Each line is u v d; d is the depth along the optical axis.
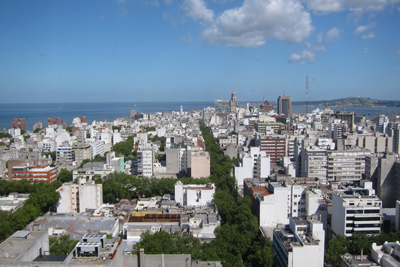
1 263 124.12
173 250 195.75
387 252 190.75
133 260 154.38
